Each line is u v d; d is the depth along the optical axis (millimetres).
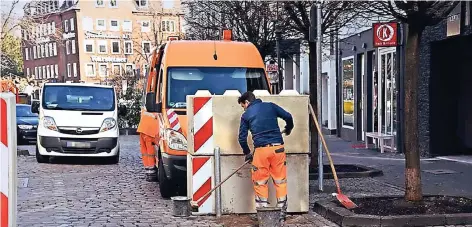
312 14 9852
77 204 9172
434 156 14680
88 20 63719
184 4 23672
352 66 21422
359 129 20984
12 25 25422
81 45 63625
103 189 10664
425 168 12562
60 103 15062
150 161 11602
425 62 14750
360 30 20016
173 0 50156
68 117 14586
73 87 15516
